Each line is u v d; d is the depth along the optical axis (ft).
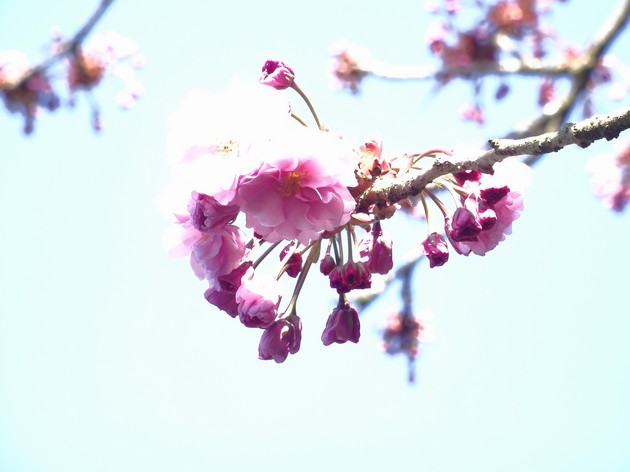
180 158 2.35
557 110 3.64
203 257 2.37
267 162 2.30
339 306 2.48
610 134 2.23
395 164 2.43
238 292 2.40
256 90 2.34
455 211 2.38
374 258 2.45
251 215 2.32
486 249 2.41
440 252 2.42
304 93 2.49
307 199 2.33
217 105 2.35
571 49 4.06
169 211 2.39
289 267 2.46
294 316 2.45
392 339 3.68
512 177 2.39
